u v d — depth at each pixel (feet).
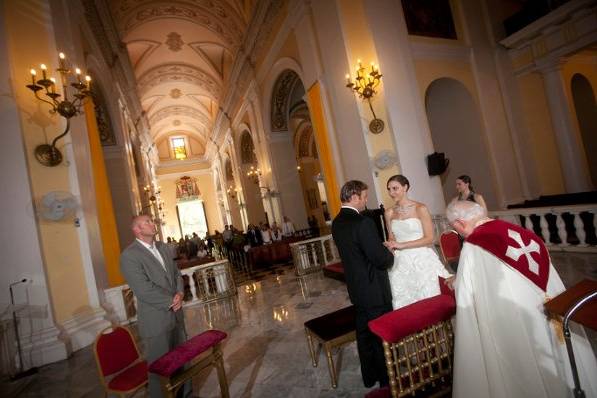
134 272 7.25
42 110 14.75
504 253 4.63
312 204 59.82
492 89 28.84
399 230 8.39
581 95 32.63
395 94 22.18
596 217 15.19
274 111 40.45
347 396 7.50
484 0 29.78
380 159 21.13
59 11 17.16
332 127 24.53
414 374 6.09
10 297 12.96
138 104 48.24
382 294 6.94
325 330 8.27
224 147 71.36
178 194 90.63
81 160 16.25
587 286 4.43
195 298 20.61
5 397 10.32
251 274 29.53
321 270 23.50
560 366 4.44
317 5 24.17
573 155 27.86
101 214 19.34
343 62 22.07
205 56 52.49
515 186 28.48
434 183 22.36
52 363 12.68
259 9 33.01
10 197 13.43
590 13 24.73
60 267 14.24
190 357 6.57
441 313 5.58
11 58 14.02
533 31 27.22
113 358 7.73
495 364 4.48
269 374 9.21
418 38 26.05
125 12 38.17
